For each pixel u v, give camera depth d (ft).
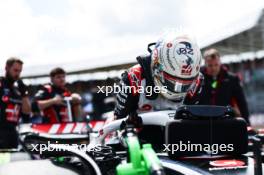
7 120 57.36
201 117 29.96
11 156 35.94
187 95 35.12
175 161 29.66
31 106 63.16
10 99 57.72
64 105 63.21
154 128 33.30
